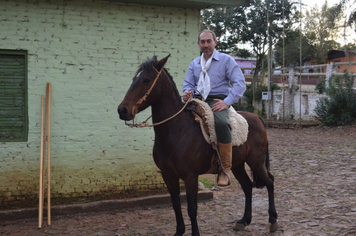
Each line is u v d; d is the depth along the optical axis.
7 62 5.55
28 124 5.54
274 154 10.84
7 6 5.39
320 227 4.52
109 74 5.96
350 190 6.30
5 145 5.45
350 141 12.57
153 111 3.87
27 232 4.62
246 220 4.61
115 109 6.01
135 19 6.07
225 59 4.20
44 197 5.65
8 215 5.05
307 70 33.34
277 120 20.95
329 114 17.11
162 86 3.76
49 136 5.35
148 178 6.27
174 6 6.23
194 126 3.97
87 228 4.76
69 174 5.79
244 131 4.27
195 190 3.88
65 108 5.73
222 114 3.95
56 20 5.63
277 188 6.78
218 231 4.56
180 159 3.79
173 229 4.67
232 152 4.19
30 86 5.53
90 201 5.66
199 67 4.34
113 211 5.51
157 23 6.20
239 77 4.11
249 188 4.71
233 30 24.94
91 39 5.83
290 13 23.61
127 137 6.11
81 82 5.80
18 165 5.51
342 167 8.33
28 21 5.50
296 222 4.76
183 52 6.38
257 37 24.50
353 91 16.91
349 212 5.07
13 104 5.59
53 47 5.63
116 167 6.06
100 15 5.86
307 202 5.70
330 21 19.64
